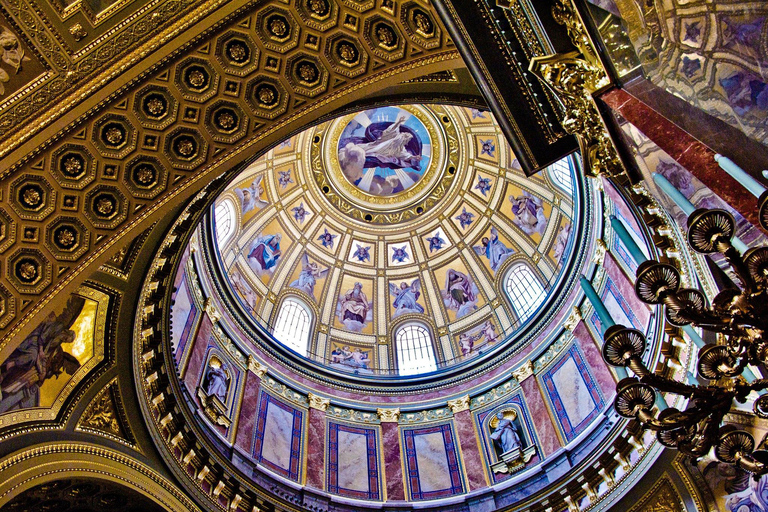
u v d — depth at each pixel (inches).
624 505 609.9
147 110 402.9
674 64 261.0
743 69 218.7
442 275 1101.1
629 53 304.7
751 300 290.0
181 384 620.7
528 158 428.5
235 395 751.7
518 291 1005.8
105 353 502.6
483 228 1099.9
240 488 638.5
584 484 668.7
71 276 409.1
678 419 340.2
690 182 293.3
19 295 397.4
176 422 577.6
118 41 380.5
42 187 395.9
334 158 1150.3
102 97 387.2
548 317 882.1
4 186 385.4
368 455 817.5
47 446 443.5
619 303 723.4
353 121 1133.1
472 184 1127.6
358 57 409.7
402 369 986.7
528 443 787.4
